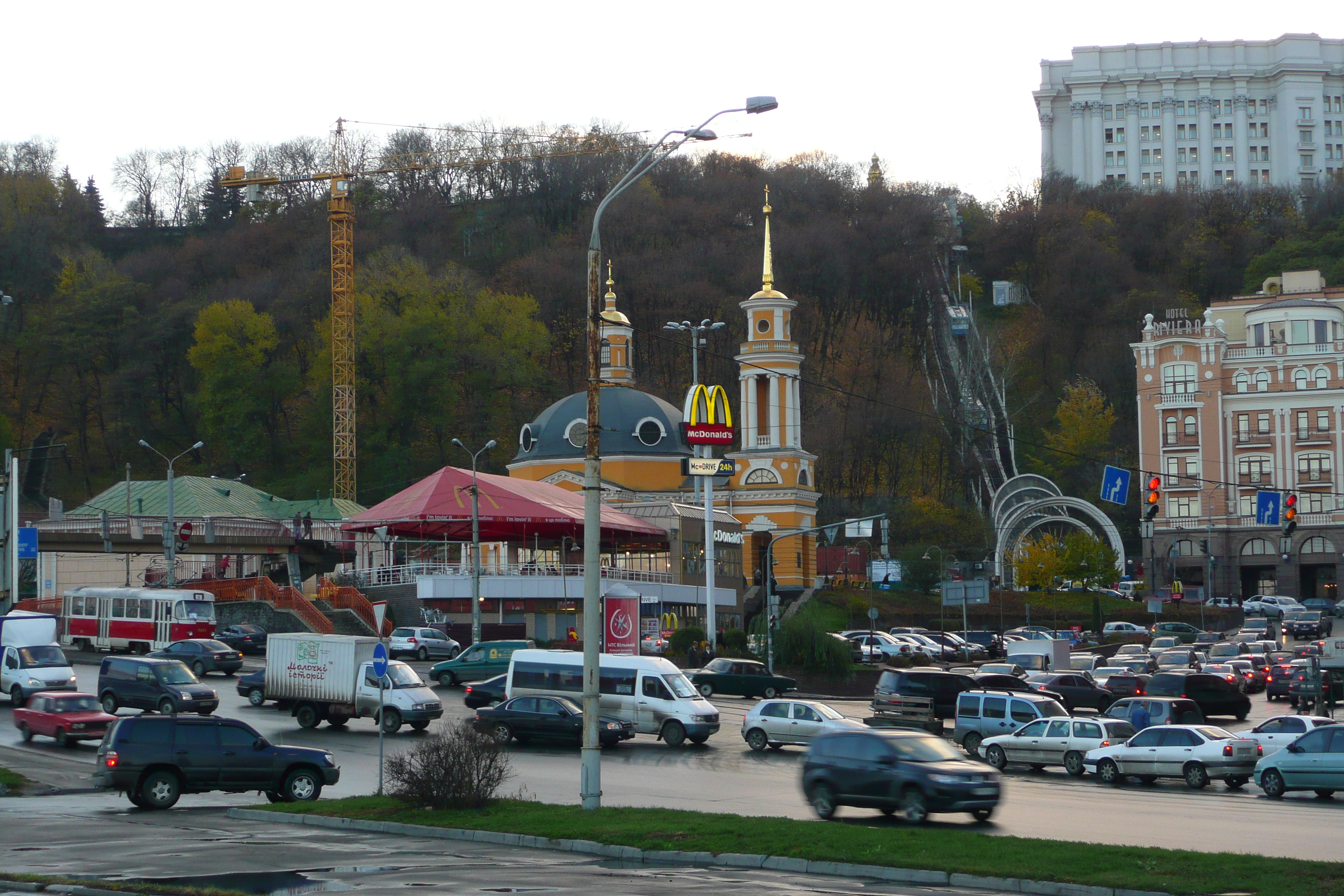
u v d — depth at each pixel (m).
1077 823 33.09
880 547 156.62
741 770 45.06
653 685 52.44
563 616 94.50
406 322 174.00
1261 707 71.75
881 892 23.19
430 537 104.94
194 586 96.12
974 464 192.00
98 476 188.38
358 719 56.00
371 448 178.12
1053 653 86.88
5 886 23.52
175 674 56.41
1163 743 43.84
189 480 125.88
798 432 126.56
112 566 113.25
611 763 46.88
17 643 61.62
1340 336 152.75
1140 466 172.38
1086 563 129.38
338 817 31.94
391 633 84.44
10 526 77.31
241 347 181.75
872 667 82.88
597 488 32.78
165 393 195.88
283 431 194.00
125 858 26.50
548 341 186.38
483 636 93.12
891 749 33.03
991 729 51.72
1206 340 152.88
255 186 191.38
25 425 191.38
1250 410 151.75
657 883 23.67
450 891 22.41
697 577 111.69
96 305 193.12
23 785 40.12
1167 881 22.78
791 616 88.38
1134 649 95.25
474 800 32.34
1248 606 130.50
